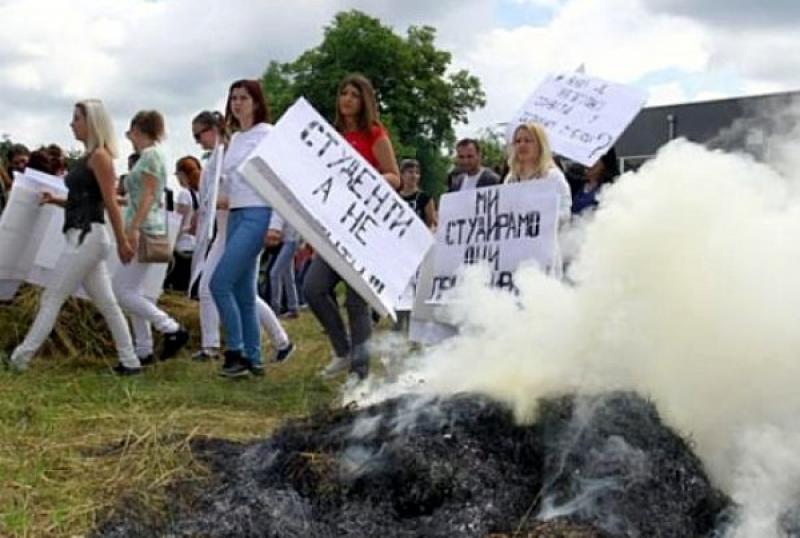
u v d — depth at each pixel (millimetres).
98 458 4863
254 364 7562
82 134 7473
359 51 44344
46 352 8219
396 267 5949
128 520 4023
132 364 7695
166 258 8016
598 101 7500
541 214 5664
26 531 3951
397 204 6008
